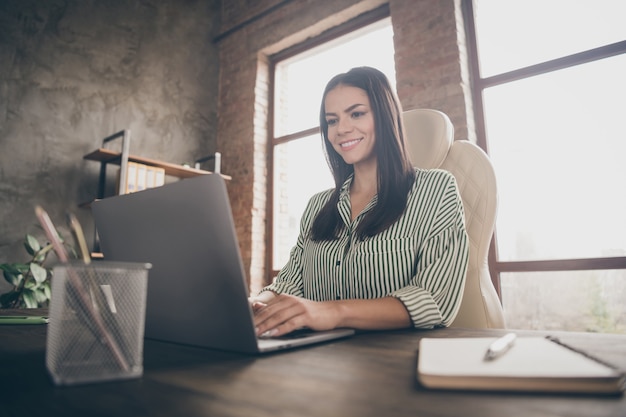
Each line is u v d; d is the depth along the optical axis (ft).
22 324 2.99
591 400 1.05
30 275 9.25
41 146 10.22
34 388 1.23
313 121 12.57
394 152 3.75
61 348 1.26
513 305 8.25
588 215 7.74
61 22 10.99
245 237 12.66
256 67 13.37
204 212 1.67
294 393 1.15
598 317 7.39
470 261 3.77
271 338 2.04
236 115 13.61
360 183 4.18
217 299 1.74
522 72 8.82
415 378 1.31
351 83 3.95
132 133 11.88
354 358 1.65
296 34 12.52
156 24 12.94
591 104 8.02
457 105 9.01
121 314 1.34
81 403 1.08
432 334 2.33
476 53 9.43
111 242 2.15
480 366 1.24
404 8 10.11
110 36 11.86
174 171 11.73
